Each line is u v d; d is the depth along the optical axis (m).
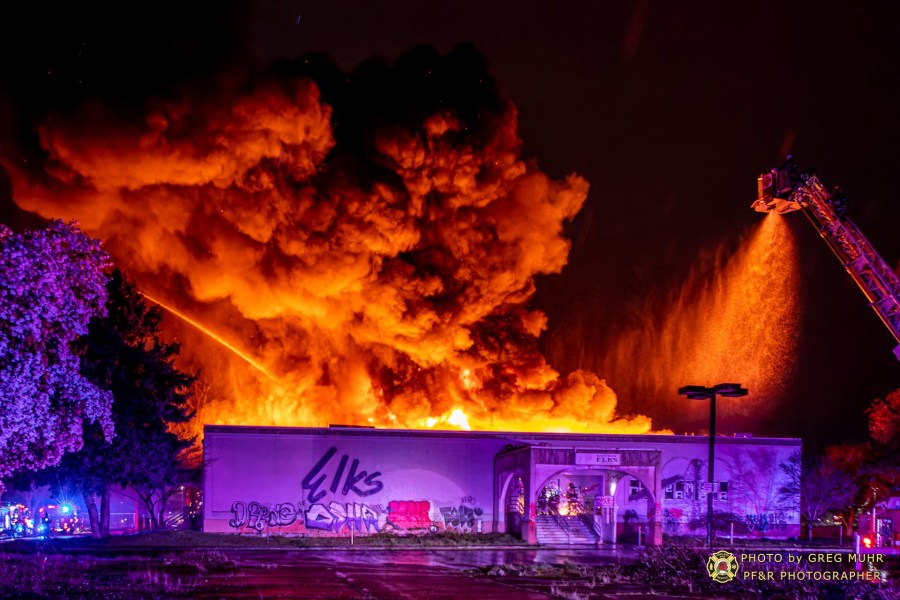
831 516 52.31
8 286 16.28
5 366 16.33
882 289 29.06
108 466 36.97
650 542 41.50
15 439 17.08
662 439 48.22
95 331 37.72
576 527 43.31
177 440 41.03
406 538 40.41
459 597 19.97
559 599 20.06
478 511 45.31
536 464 40.78
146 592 19.20
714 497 48.19
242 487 42.50
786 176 30.42
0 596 17.38
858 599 20.98
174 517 48.00
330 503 43.34
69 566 24.50
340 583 22.31
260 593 19.64
